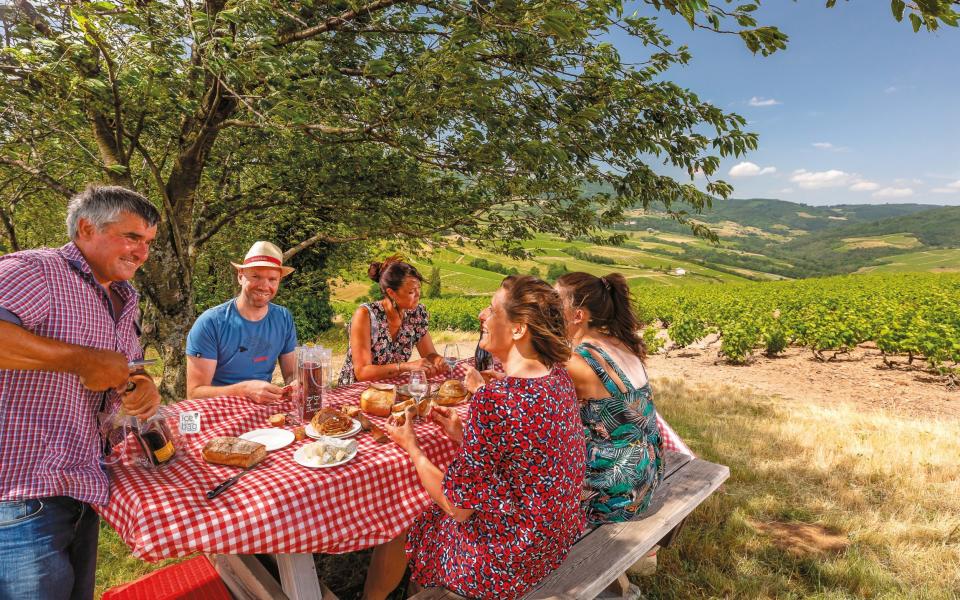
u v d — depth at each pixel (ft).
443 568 6.26
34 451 5.32
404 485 6.68
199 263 32.22
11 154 17.19
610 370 7.51
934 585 10.11
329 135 15.28
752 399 28.12
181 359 17.43
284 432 7.27
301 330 56.85
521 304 5.69
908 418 24.68
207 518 5.24
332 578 10.04
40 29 12.67
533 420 5.42
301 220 25.82
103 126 15.55
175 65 12.50
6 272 5.02
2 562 5.23
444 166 15.38
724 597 9.66
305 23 11.81
